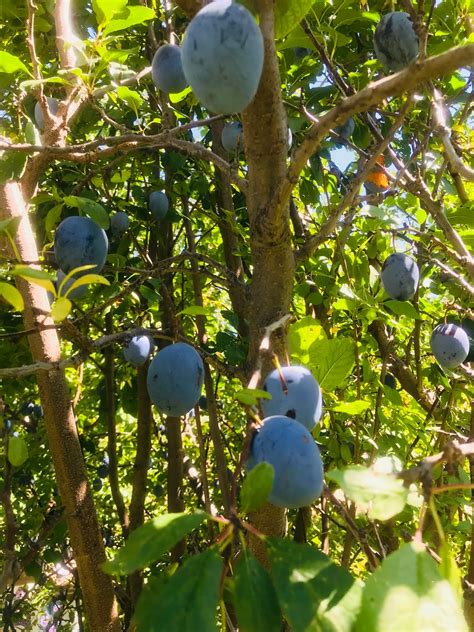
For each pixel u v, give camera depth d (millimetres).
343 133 693
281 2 362
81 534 487
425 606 220
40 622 1330
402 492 258
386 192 561
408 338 864
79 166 753
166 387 451
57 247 471
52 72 750
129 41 802
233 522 261
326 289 682
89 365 1197
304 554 254
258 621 239
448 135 463
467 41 508
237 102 332
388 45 524
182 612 229
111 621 494
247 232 698
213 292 1157
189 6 379
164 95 581
